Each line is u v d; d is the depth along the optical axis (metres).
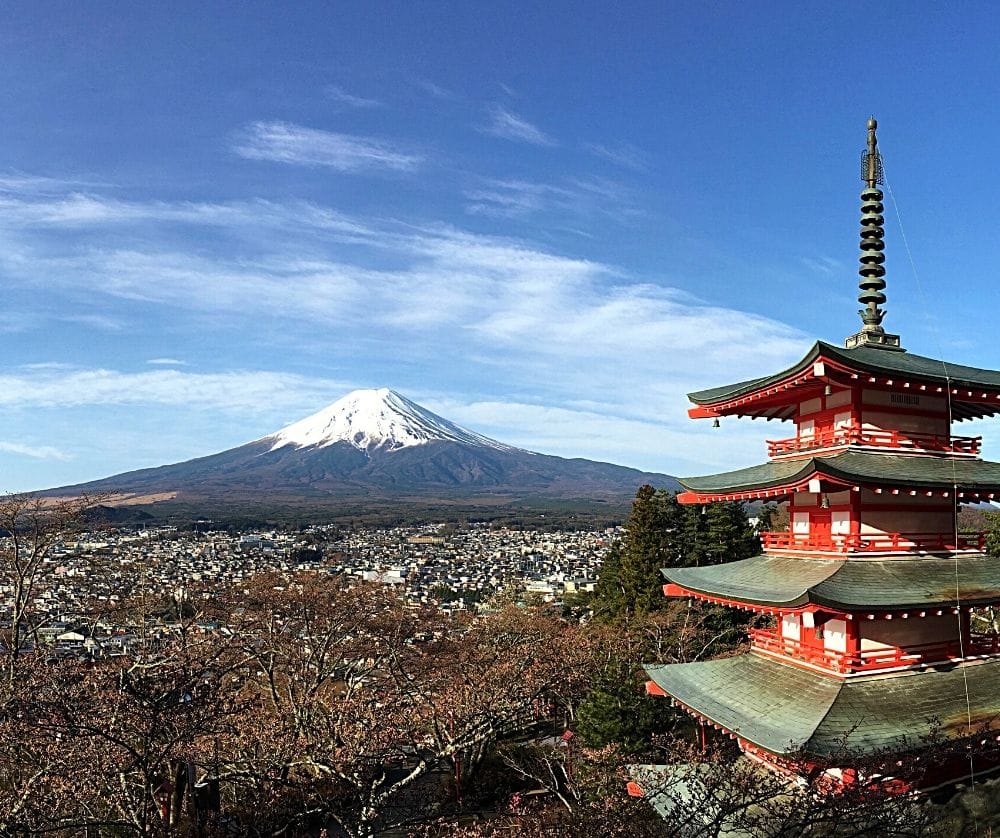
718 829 17.09
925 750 17.05
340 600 51.44
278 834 27.22
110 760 23.50
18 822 21.27
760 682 20.95
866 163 23.38
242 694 42.00
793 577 20.58
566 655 41.00
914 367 20.39
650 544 60.16
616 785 27.00
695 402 24.89
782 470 21.83
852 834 16.14
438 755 31.61
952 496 19.91
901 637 20.28
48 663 36.25
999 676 20.39
